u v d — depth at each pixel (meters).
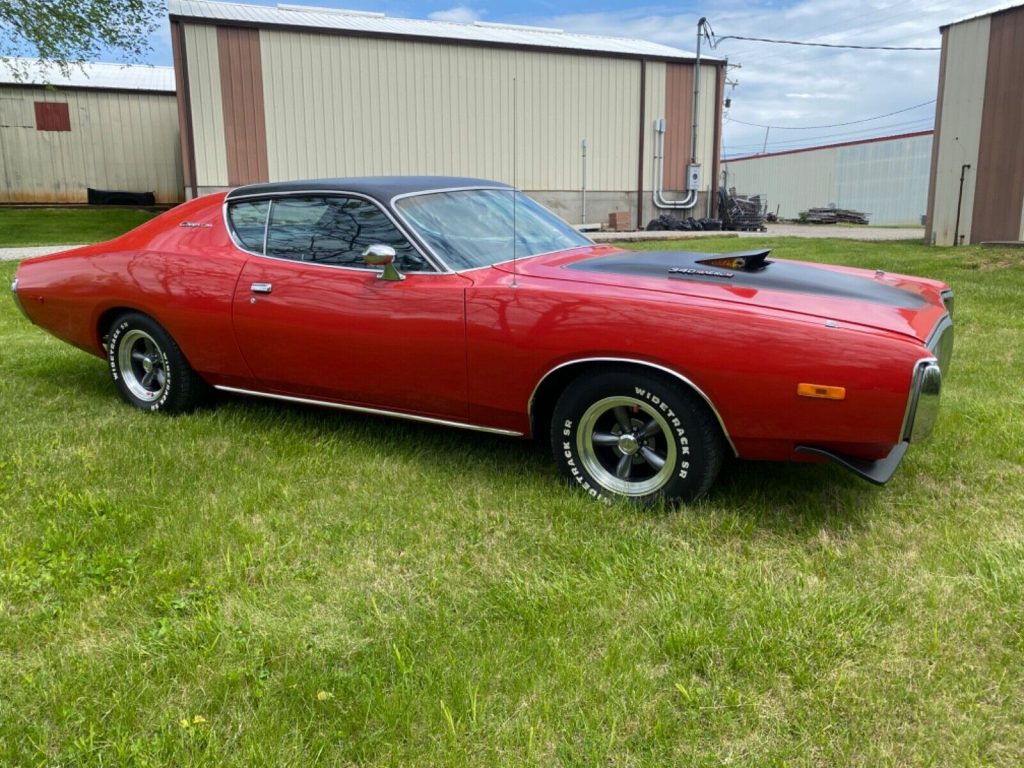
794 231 25.33
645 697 2.07
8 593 2.57
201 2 21.09
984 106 13.29
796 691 2.10
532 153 22.78
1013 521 3.05
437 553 2.88
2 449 3.85
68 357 5.90
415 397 3.61
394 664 2.22
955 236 14.07
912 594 2.54
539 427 3.52
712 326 2.91
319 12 22.86
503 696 2.08
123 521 3.04
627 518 3.11
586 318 3.10
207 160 19.66
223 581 2.65
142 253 4.42
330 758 1.87
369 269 3.69
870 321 2.86
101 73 28.09
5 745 1.91
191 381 4.43
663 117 24.17
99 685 2.13
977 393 4.62
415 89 21.16
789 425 2.86
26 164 25.47
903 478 3.48
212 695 2.09
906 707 2.04
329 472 3.61
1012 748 1.91
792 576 2.68
